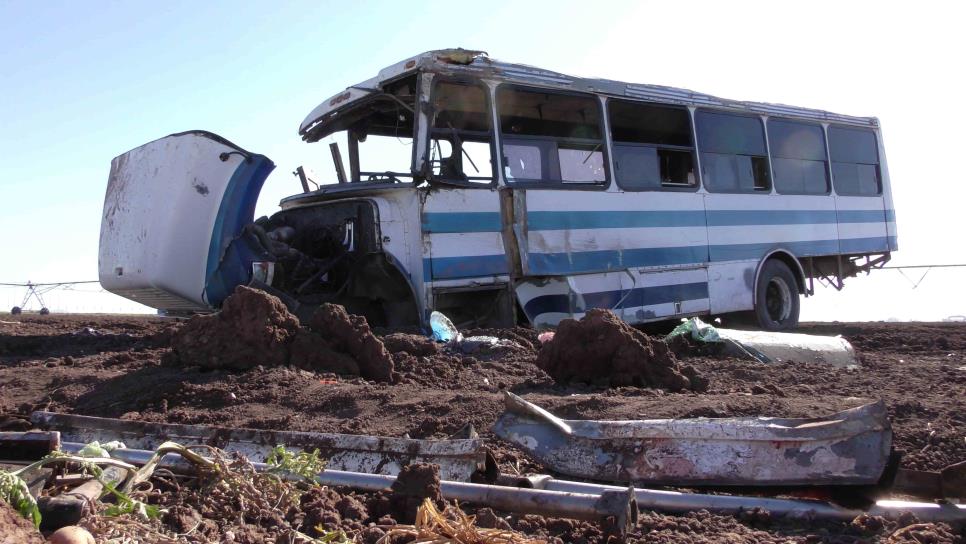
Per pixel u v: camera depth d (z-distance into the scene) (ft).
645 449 14.87
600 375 24.90
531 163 38.19
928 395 23.61
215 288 33.35
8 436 13.35
